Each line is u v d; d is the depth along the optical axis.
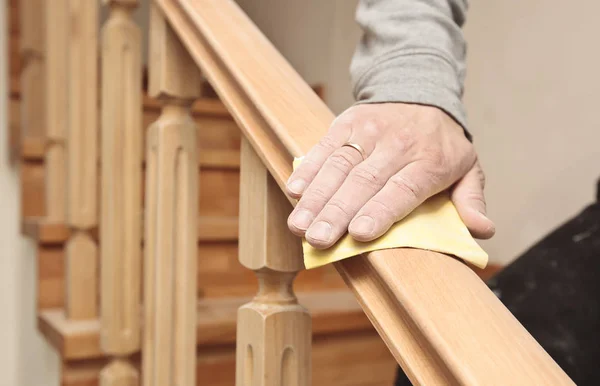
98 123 1.51
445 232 0.58
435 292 0.49
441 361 0.46
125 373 1.17
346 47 2.40
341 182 0.58
